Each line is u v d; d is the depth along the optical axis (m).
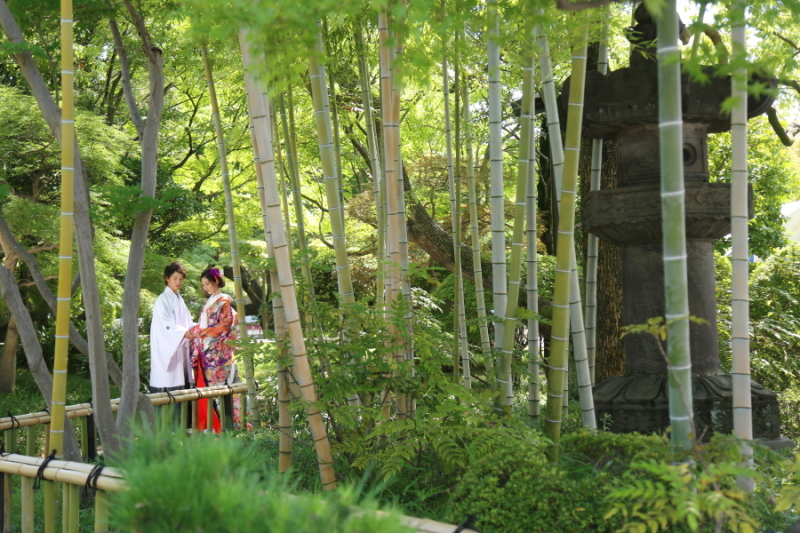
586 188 6.10
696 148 3.47
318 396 3.15
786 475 2.44
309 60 2.90
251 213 10.94
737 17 1.81
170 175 10.70
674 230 2.05
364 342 2.97
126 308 4.07
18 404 7.86
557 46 2.91
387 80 2.96
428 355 2.95
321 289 10.83
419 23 1.97
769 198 8.91
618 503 1.76
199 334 5.53
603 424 3.42
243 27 1.85
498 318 3.15
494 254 3.38
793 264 7.73
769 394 3.37
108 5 4.16
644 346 3.55
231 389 5.30
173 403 4.86
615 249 5.78
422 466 2.89
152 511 1.39
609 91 3.38
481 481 2.09
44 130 6.31
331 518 1.37
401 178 3.33
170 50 5.71
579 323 3.23
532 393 3.51
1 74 8.52
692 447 1.93
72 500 2.51
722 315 6.73
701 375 3.44
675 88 2.01
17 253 4.08
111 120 10.05
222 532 1.34
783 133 4.41
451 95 7.52
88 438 4.43
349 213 9.03
